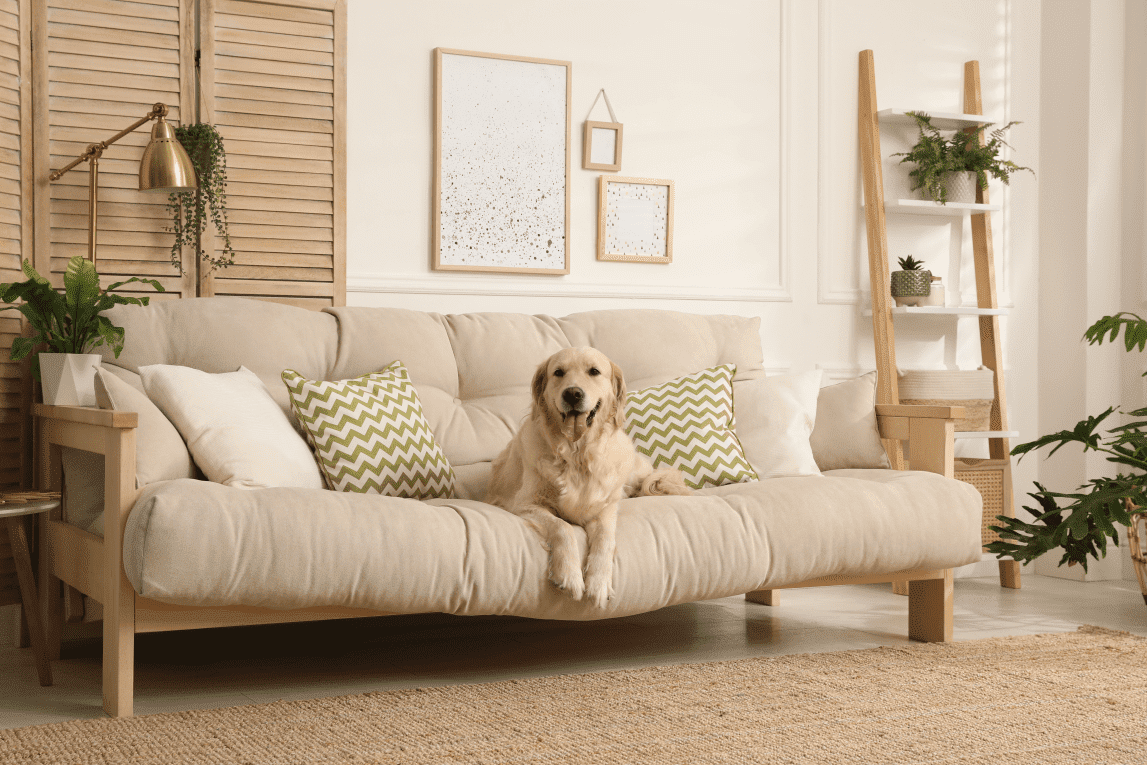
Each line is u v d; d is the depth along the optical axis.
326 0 3.29
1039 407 4.27
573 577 2.24
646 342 3.25
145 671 2.50
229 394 2.51
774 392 3.16
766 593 3.43
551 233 3.63
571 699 2.20
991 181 4.25
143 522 1.97
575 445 2.44
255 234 3.22
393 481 2.61
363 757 1.80
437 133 3.46
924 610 2.83
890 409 3.11
